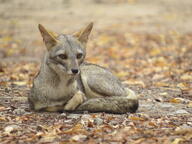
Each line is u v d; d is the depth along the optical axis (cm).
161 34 2498
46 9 3081
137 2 3331
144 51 2167
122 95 1076
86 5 3209
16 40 2358
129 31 2561
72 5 3192
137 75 1689
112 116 1016
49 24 2659
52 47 1006
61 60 992
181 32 2562
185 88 1408
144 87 1440
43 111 1059
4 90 1318
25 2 3228
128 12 3036
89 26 1037
